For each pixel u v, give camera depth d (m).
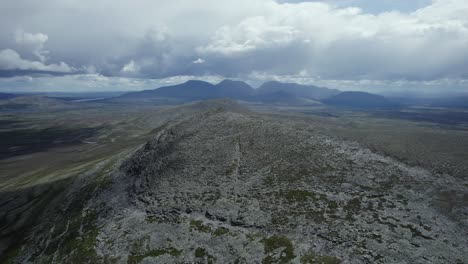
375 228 43.00
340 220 46.16
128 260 49.56
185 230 53.44
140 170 82.62
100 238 57.41
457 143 64.56
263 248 45.12
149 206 63.53
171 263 46.84
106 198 75.12
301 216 49.19
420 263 36.41
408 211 44.78
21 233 75.19
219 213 55.22
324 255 41.00
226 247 47.28
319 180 56.81
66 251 57.66
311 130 80.75
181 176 70.88
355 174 56.12
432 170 52.91
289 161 65.69
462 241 38.09
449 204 44.38
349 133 76.81
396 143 66.12
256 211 53.16
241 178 63.97
